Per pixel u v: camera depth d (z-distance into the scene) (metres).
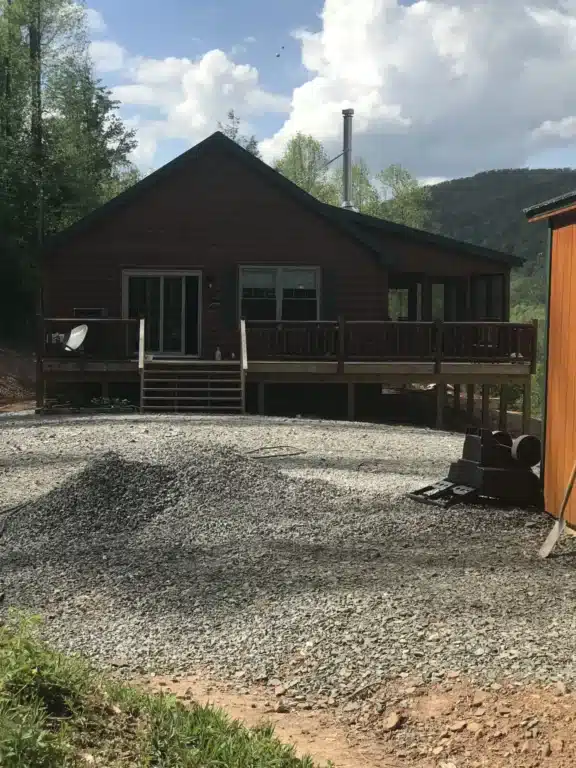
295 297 20.45
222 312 20.38
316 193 64.31
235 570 6.48
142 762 3.29
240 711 4.28
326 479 9.66
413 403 23.52
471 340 18.28
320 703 4.47
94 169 42.84
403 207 66.62
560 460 7.82
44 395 18.84
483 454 8.34
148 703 3.89
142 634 5.41
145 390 17.36
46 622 5.61
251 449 11.96
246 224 20.30
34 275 33.03
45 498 8.26
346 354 18.12
